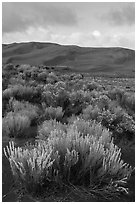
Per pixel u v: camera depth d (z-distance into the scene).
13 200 2.82
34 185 2.91
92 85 12.38
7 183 3.12
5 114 5.95
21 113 5.76
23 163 3.05
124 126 5.30
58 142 3.41
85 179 3.20
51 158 3.18
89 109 6.28
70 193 2.98
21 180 2.99
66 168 3.10
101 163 3.29
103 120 5.55
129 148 4.51
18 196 2.89
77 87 11.33
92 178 3.09
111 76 31.47
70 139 3.46
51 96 7.45
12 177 3.24
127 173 3.23
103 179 3.10
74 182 3.11
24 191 2.96
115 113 6.02
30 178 2.96
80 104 7.48
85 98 8.05
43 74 13.48
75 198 2.90
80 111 7.02
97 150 3.21
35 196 2.90
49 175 3.03
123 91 10.54
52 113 6.04
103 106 7.16
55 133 3.87
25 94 8.05
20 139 4.68
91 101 7.74
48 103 7.40
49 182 3.04
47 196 2.91
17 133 4.74
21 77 12.02
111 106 7.09
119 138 5.00
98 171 3.11
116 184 2.94
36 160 3.09
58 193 2.96
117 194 2.97
